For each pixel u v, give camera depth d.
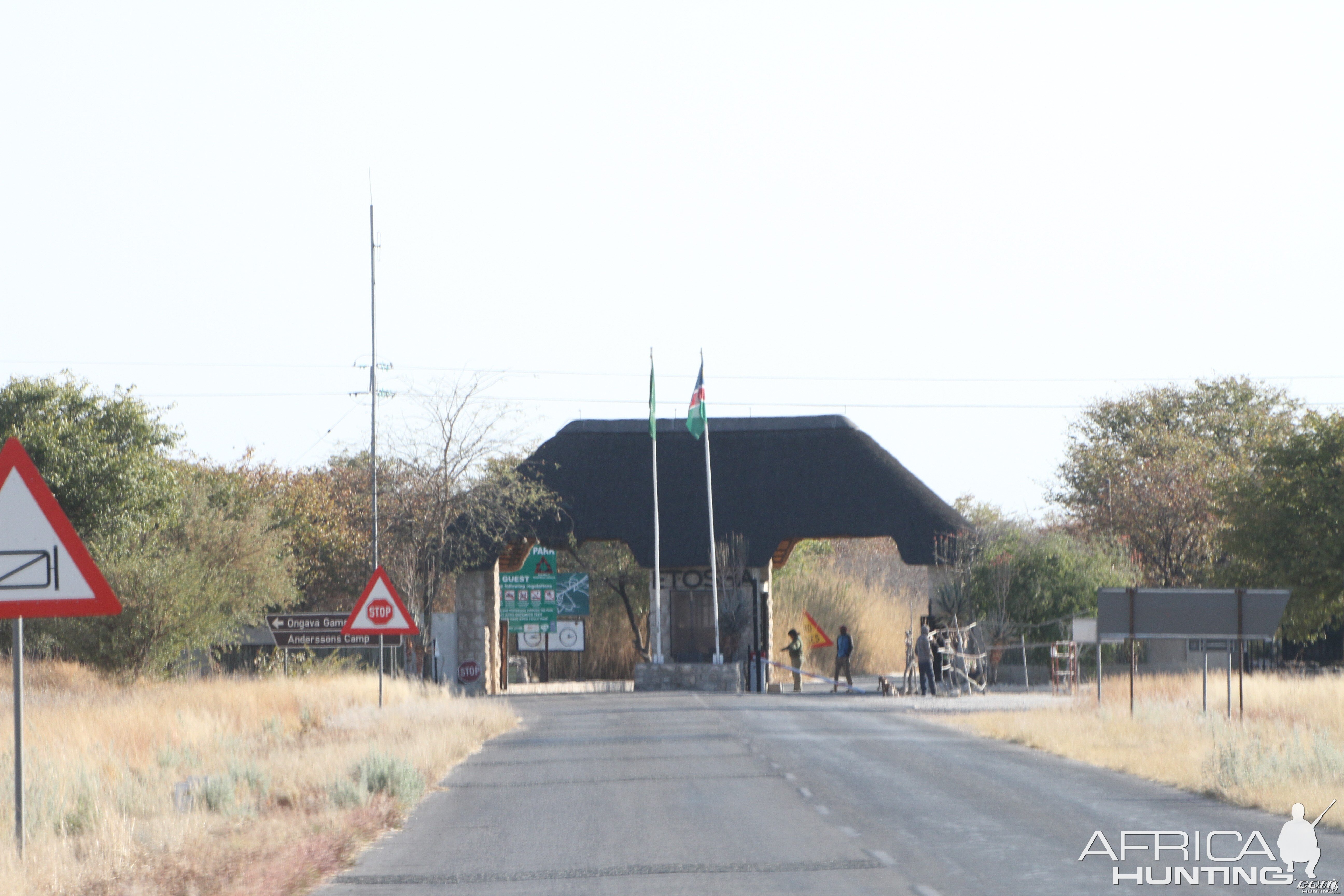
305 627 49.50
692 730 41.31
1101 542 78.81
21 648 16.56
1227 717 38.62
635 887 16.23
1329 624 72.31
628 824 21.72
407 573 76.94
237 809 22.75
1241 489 68.50
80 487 65.12
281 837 19.62
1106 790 25.64
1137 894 15.48
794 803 23.78
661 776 28.48
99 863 17.17
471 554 77.12
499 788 27.31
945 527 77.12
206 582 58.50
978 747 35.12
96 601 15.83
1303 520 65.25
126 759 28.72
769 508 80.44
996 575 70.25
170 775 27.12
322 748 32.44
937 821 21.42
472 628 76.44
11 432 64.69
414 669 72.06
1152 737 34.50
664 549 78.94
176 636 55.62
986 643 68.12
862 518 78.44
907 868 17.17
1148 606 38.50
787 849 18.81
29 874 15.76
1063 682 65.75
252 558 64.69
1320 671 70.19
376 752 28.30
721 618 77.94
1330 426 66.88
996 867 17.25
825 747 35.00
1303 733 31.33
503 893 16.06
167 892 15.72
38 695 45.72
